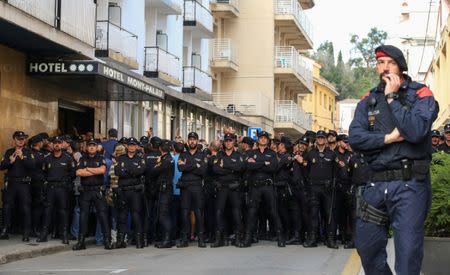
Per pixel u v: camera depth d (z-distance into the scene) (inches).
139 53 1036.5
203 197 614.2
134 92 818.8
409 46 1803.6
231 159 604.1
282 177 636.1
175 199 645.9
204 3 1460.4
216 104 1633.9
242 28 1843.0
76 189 629.0
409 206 213.2
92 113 866.1
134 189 593.9
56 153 581.6
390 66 221.9
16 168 579.5
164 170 606.2
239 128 1668.3
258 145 610.2
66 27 685.3
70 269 450.3
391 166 215.6
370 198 220.2
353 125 224.2
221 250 578.6
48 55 724.0
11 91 676.7
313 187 602.2
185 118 1266.0
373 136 216.7
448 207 289.0
